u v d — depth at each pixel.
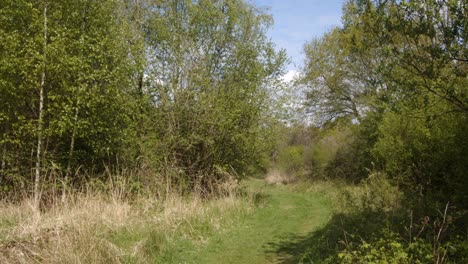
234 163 15.32
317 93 23.44
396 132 11.30
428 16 5.61
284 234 9.65
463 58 5.71
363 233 7.32
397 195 10.50
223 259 7.62
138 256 6.77
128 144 12.80
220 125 13.93
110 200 10.16
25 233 7.06
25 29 10.70
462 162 9.32
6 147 11.41
